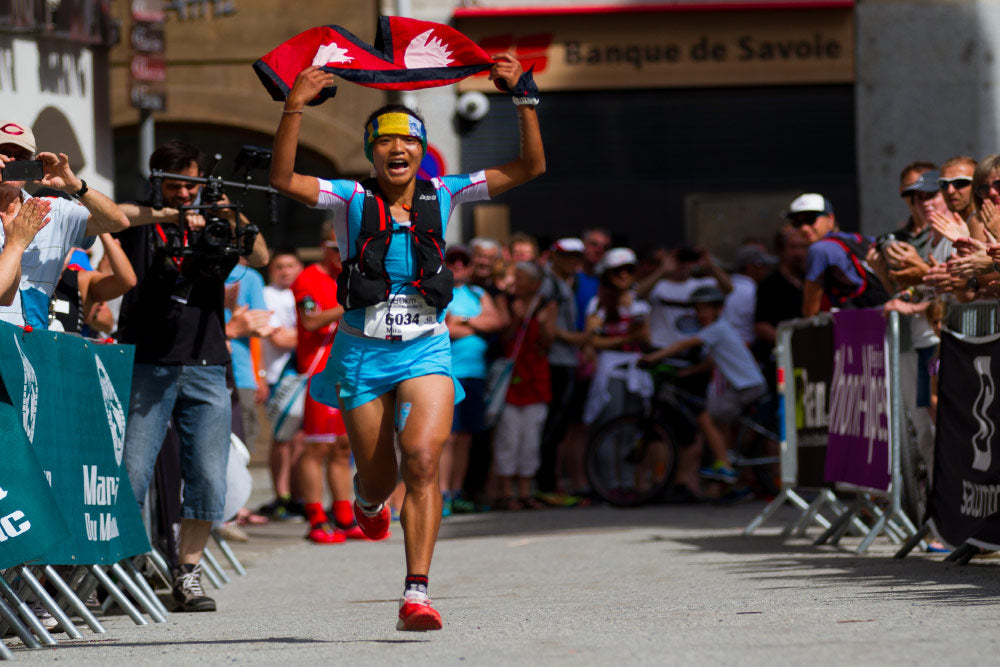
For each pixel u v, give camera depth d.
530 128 14.75
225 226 18.70
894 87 48.75
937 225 18.78
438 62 14.88
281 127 13.91
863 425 22.34
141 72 30.94
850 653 11.38
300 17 48.06
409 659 12.02
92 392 16.45
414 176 14.49
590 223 48.47
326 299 29.83
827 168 48.72
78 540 15.79
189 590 18.61
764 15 48.19
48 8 32.03
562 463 42.25
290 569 24.14
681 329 36.50
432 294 14.03
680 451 35.38
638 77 48.09
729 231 48.53
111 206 16.61
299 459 32.53
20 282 15.58
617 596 17.23
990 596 15.08
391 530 31.20
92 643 14.75
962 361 18.56
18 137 15.91
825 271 24.98
